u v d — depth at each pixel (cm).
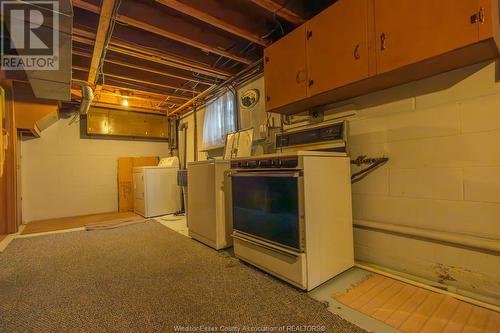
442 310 141
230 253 250
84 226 391
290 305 150
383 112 194
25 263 230
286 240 175
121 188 546
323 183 177
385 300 153
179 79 398
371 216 203
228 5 224
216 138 412
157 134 581
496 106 144
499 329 123
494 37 120
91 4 196
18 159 411
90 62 315
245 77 340
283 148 260
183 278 192
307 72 203
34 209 466
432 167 169
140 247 275
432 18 136
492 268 145
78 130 512
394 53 151
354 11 170
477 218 151
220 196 264
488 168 147
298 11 214
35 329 134
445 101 163
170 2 196
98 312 149
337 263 186
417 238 177
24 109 380
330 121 226
